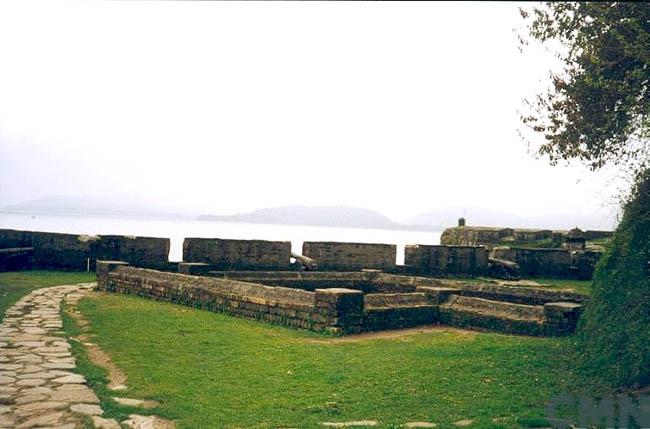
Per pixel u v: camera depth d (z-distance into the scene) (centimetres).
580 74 1189
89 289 1878
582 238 2578
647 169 1091
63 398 730
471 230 3231
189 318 1377
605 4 1080
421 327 1434
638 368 827
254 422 684
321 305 1295
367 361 995
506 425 669
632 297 978
